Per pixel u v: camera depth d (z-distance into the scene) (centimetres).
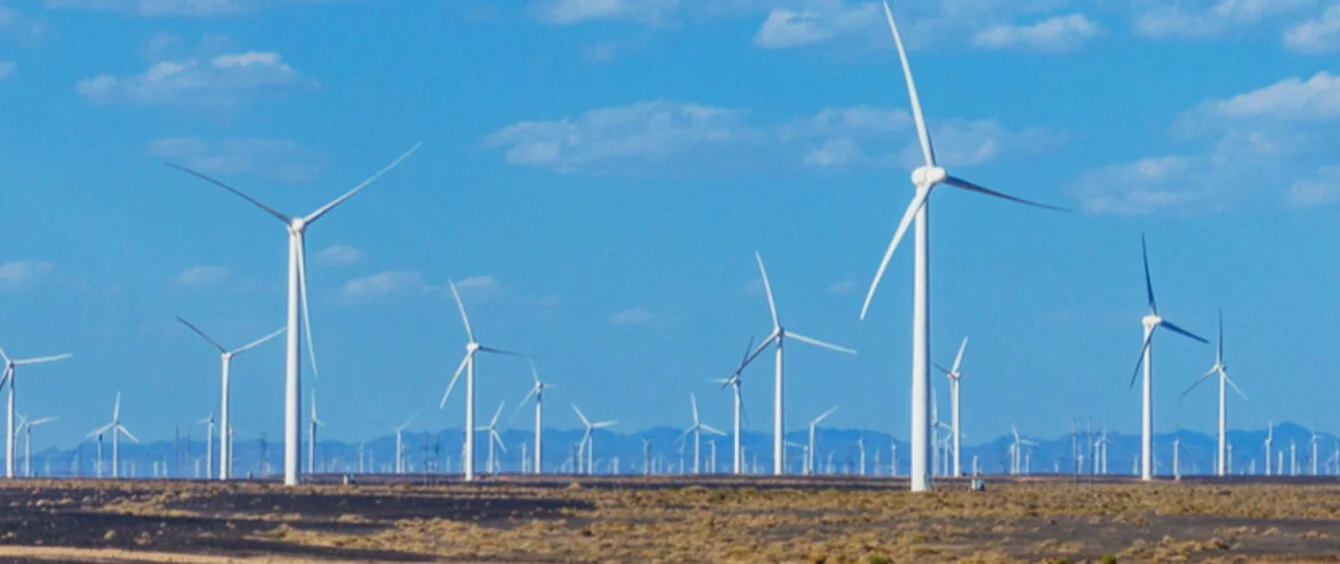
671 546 14762
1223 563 12912
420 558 13275
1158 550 13762
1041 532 16100
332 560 12838
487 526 17750
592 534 16262
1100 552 13850
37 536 14950
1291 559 13250
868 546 14350
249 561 12556
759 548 14288
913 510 19700
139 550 13638
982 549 14175
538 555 13775
